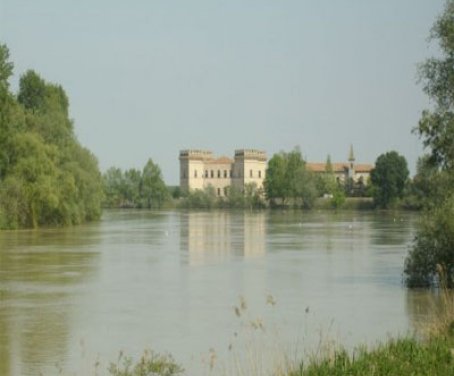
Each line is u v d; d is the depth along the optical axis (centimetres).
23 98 11450
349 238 8488
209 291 4116
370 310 3459
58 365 2481
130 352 2664
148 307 3591
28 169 8956
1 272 4972
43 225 9562
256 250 6844
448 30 4438
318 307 3559
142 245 7425
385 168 19762
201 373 2317
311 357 2222
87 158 10775
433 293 3950
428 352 1788
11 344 2792
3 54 9181
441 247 4062
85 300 3797
